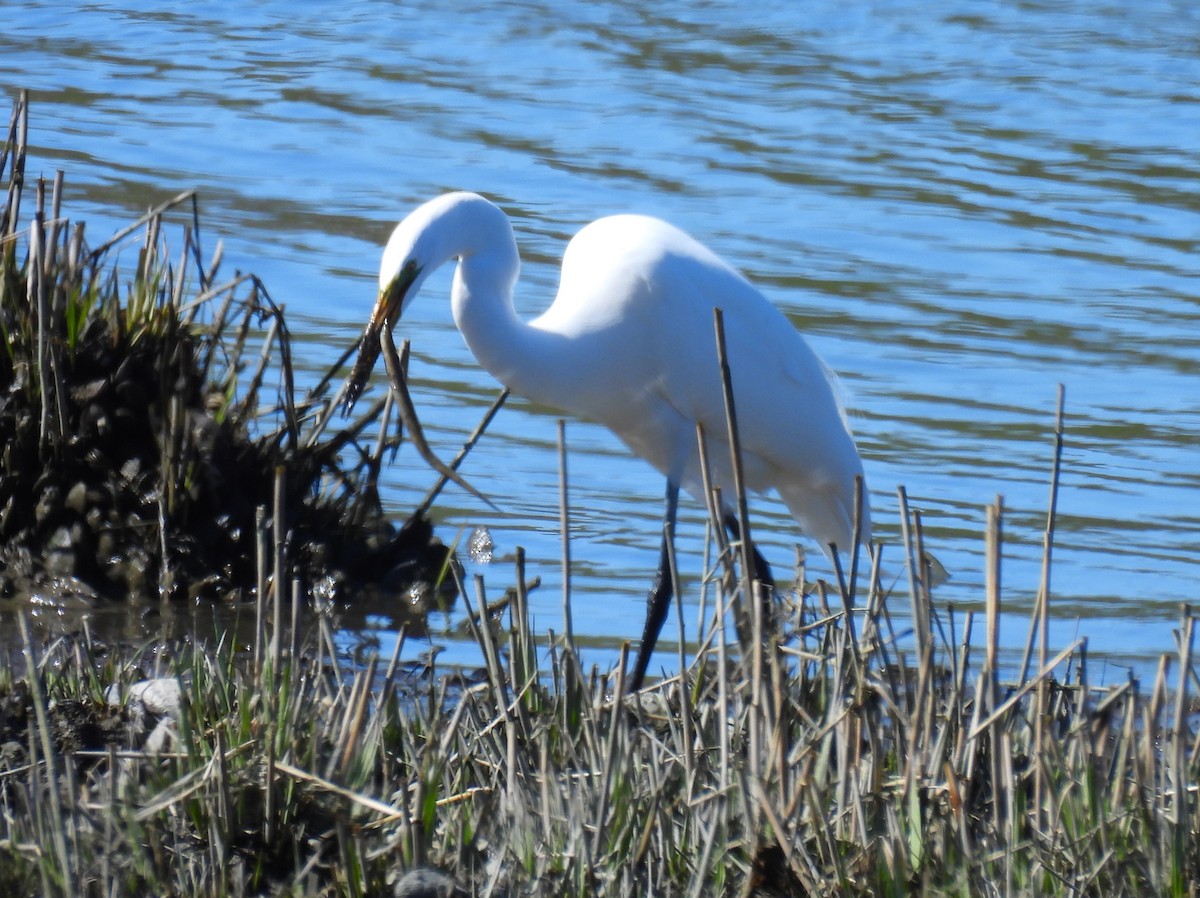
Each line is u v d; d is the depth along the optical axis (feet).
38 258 31.63
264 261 51.29
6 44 78.89
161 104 69.87
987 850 19.67
